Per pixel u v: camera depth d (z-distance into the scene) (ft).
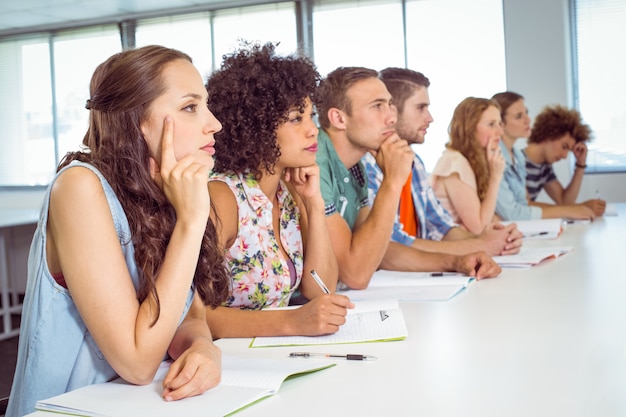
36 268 3.74
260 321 4.61
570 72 18.84
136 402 3.24
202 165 3.70
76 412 3.15
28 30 24.20
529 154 14.71
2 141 25.35
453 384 3.38
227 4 21.62
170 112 3.81
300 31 21.22
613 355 3.81
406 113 9.02
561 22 18.35
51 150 24.77
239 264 5.27
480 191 10.88
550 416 2.90
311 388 3.40
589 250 8.32
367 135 6.83
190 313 4.49
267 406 3.15
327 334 4.51
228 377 3.56
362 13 20.72
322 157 6.70
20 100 24.94
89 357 3.83
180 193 3.67
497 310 5.09
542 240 9.56
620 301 5.28
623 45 18.40
